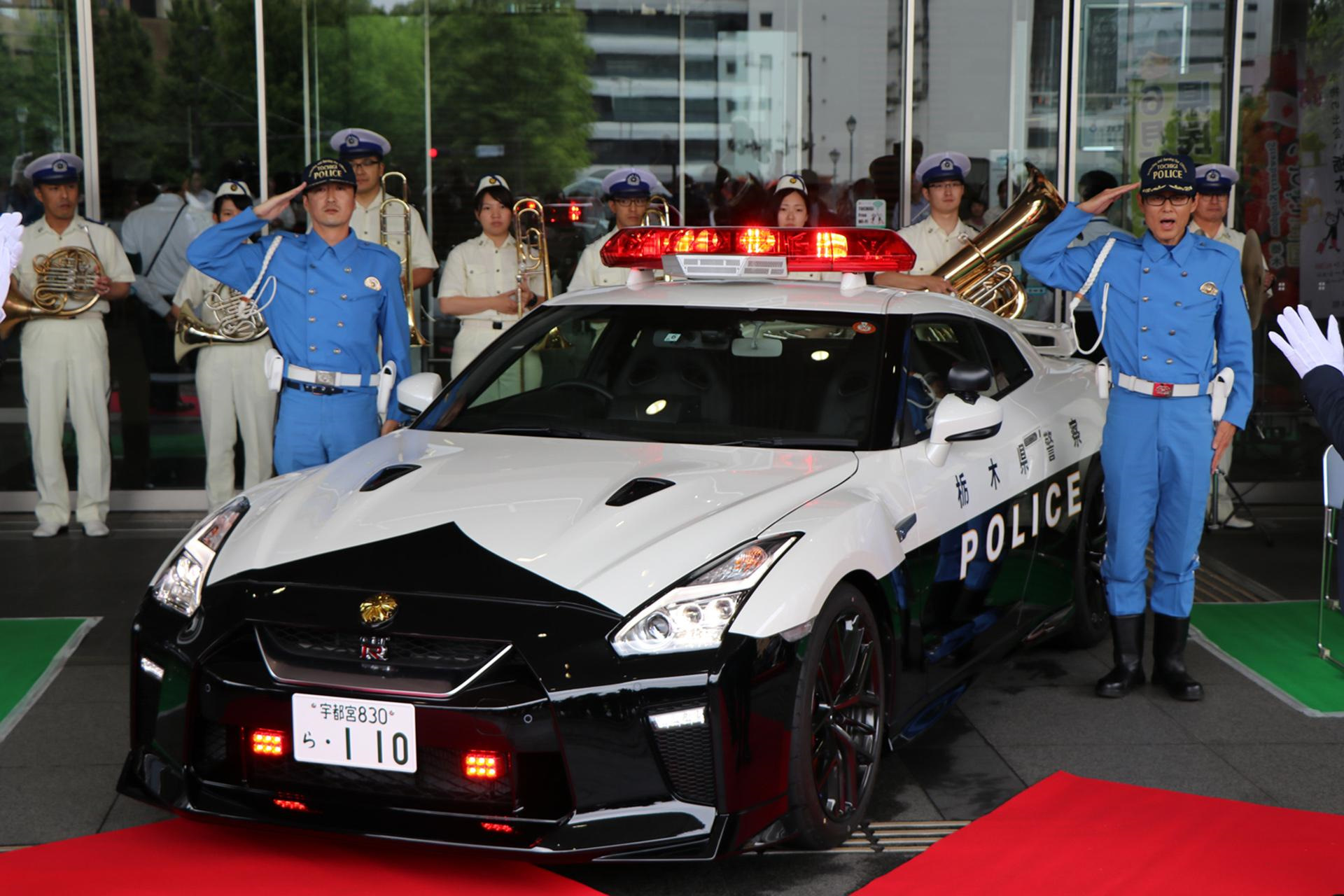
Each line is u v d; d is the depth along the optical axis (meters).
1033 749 3.83
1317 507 7.37
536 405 3.88
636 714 2.73
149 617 3.06
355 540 3.04
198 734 2.96
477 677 2.73
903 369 3.79
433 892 2.87
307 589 2.90
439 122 7.96
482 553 2.95
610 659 2.74
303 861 3.02
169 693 2.96
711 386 3.79
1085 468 4.65
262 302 4.69
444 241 8.09
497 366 4.04
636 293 4.18
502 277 6.66
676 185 7.98
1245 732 3.98
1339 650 4.82
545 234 7.79
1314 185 7.37
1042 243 4.31
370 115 7.86
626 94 7.94
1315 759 3.76
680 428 3.69
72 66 7.18
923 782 3.58
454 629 2.76
